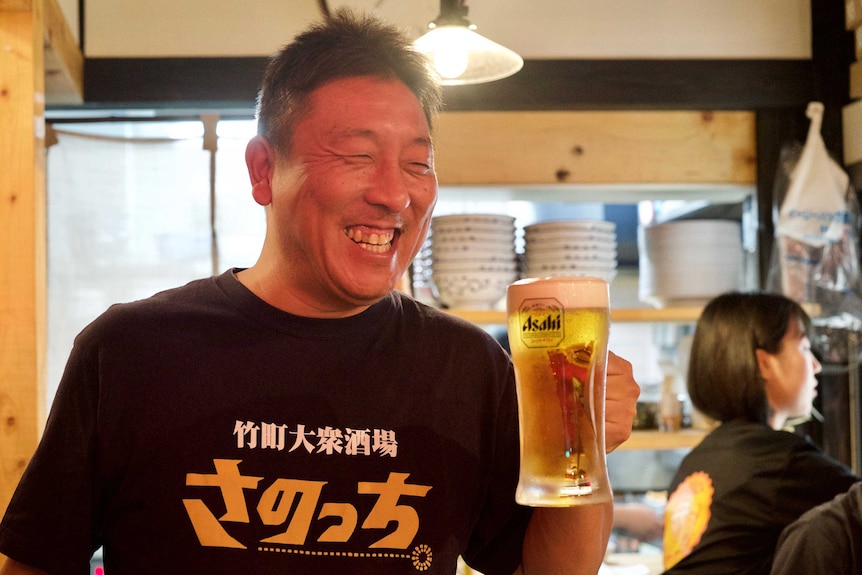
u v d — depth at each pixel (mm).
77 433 1174
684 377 2889
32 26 1978
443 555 1205
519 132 2686
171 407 1167
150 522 1151
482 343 1322
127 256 2572
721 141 2736
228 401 1175
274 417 1177
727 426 2223
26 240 1969
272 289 1247
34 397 1959
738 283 2625
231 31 2596
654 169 2711
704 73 2674
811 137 2590
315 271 1149
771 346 2207
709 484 2129
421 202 1148
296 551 1143
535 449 965
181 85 2562
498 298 2521
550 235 2502
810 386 2271
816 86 2697
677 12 2697
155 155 2584
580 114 2703
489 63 2107
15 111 1969
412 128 1133
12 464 1945
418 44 1927
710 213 3211
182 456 1154
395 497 1188
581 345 958
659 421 2717
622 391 1112
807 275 2543
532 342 966
